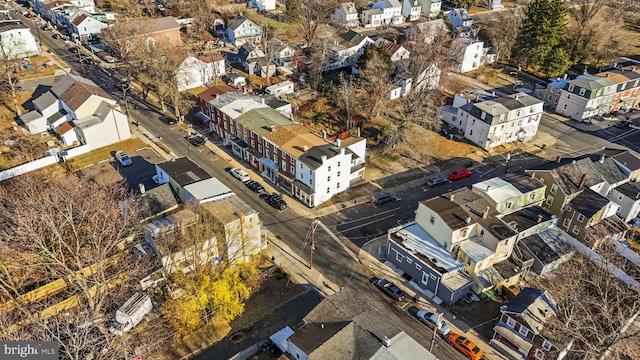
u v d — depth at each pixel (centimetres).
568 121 9088
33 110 8188
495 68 11344
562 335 4156
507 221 5550
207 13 12850
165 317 4612
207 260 4912
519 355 4391
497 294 5047
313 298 4950
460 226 5069
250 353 4284
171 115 8675
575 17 12212
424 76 8969
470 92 9331
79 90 7744
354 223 6141
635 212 6388
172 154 7475
